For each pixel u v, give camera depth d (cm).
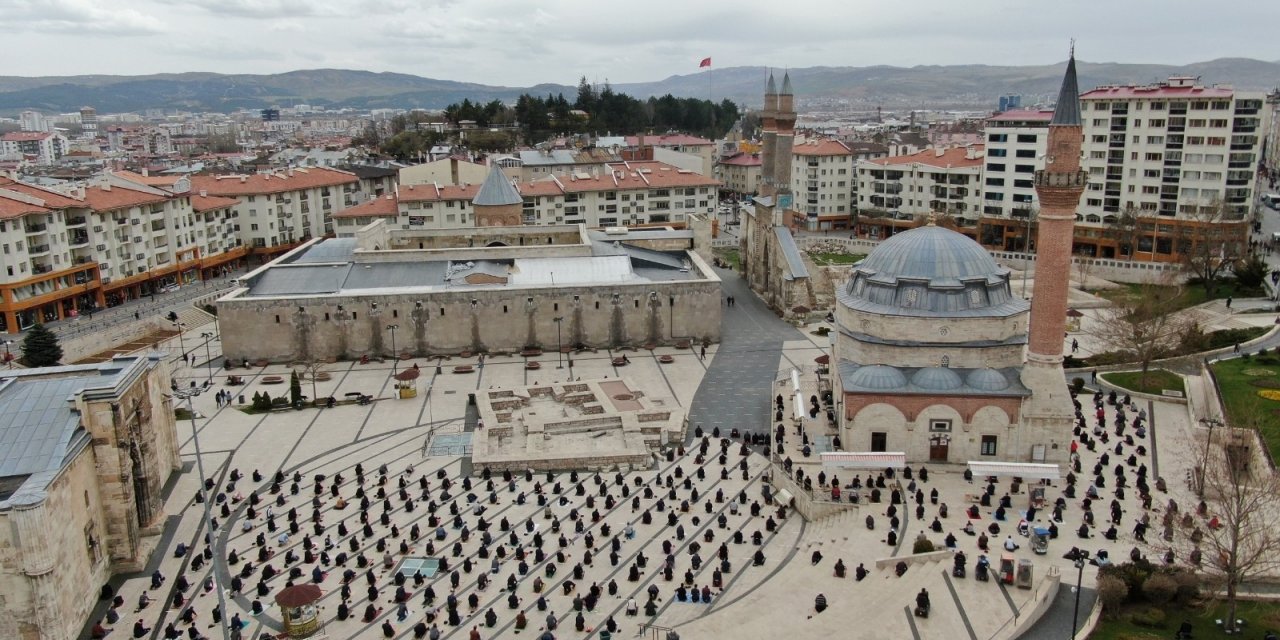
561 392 10862
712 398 10919
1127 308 12006
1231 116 16388
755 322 14825
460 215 19350
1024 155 19062
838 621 5825
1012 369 8750
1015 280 16688
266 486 8600
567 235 16225
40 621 5828
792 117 15462
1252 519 6272
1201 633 5469
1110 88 18725
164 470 8638
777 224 15650
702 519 7762
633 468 8894
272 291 13112
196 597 6694
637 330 13200
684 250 16450
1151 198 17638
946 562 6488
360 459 9250
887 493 7862
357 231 14488
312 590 6019
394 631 6147
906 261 9119
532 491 8388
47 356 11525
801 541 7294
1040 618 5759
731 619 5953
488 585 6725
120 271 15588
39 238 13850
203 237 18138
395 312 12694
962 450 8444
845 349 9388
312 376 11600
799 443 9162
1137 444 8756
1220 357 11319
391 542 7400
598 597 6494
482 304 12812
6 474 6106
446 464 9081
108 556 7012
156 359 8675
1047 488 7806
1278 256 18438
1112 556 6525
